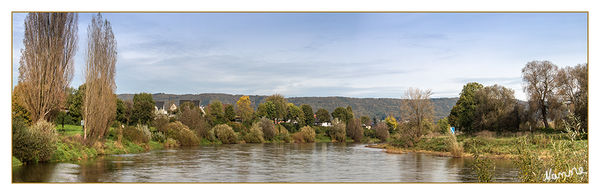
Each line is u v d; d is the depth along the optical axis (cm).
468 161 4047
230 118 12594
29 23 3819
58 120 6800
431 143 5925
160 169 3136
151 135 6731
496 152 4381
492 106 7044
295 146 8006
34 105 3784
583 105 5447
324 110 19888
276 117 15812
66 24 4088
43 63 3859
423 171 3114
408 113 6391
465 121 8300
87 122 4197
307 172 3052
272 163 3822
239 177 2728
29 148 3034
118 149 4912
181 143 7512
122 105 8306
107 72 4366
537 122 6406
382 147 7306
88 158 3928
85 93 4231
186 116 8788
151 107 8425
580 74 5741
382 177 2745
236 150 6103
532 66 6397
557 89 6012
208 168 3284
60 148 3562
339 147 7588
